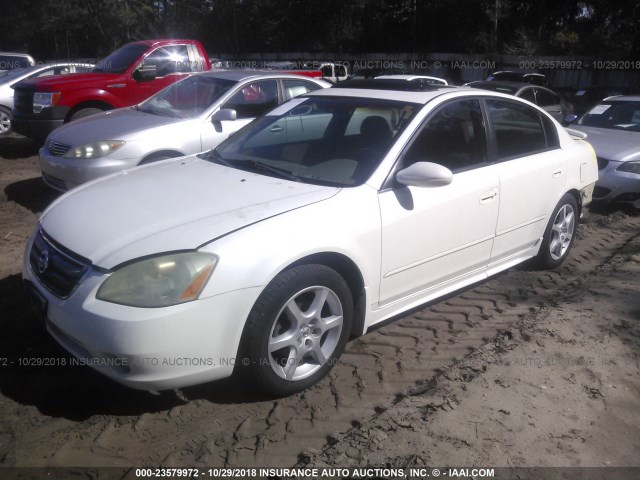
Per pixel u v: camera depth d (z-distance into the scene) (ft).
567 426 10.48
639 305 15.37
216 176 12.80
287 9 129.08
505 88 42.22
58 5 125.90
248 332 10.06
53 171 21.85
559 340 13.35
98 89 32.19
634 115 29.22
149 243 9.87
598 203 25.17
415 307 13.67
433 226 12.89
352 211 11.45
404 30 125.29
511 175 14.93
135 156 21.36
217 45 139.74
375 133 13.24
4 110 42.63
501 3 108.88
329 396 11.10
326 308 11.33
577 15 107.76
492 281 17.03
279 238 10.30
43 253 10.87
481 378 11.72
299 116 14.61
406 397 11.07
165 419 10.32
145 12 133.08
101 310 9.37
